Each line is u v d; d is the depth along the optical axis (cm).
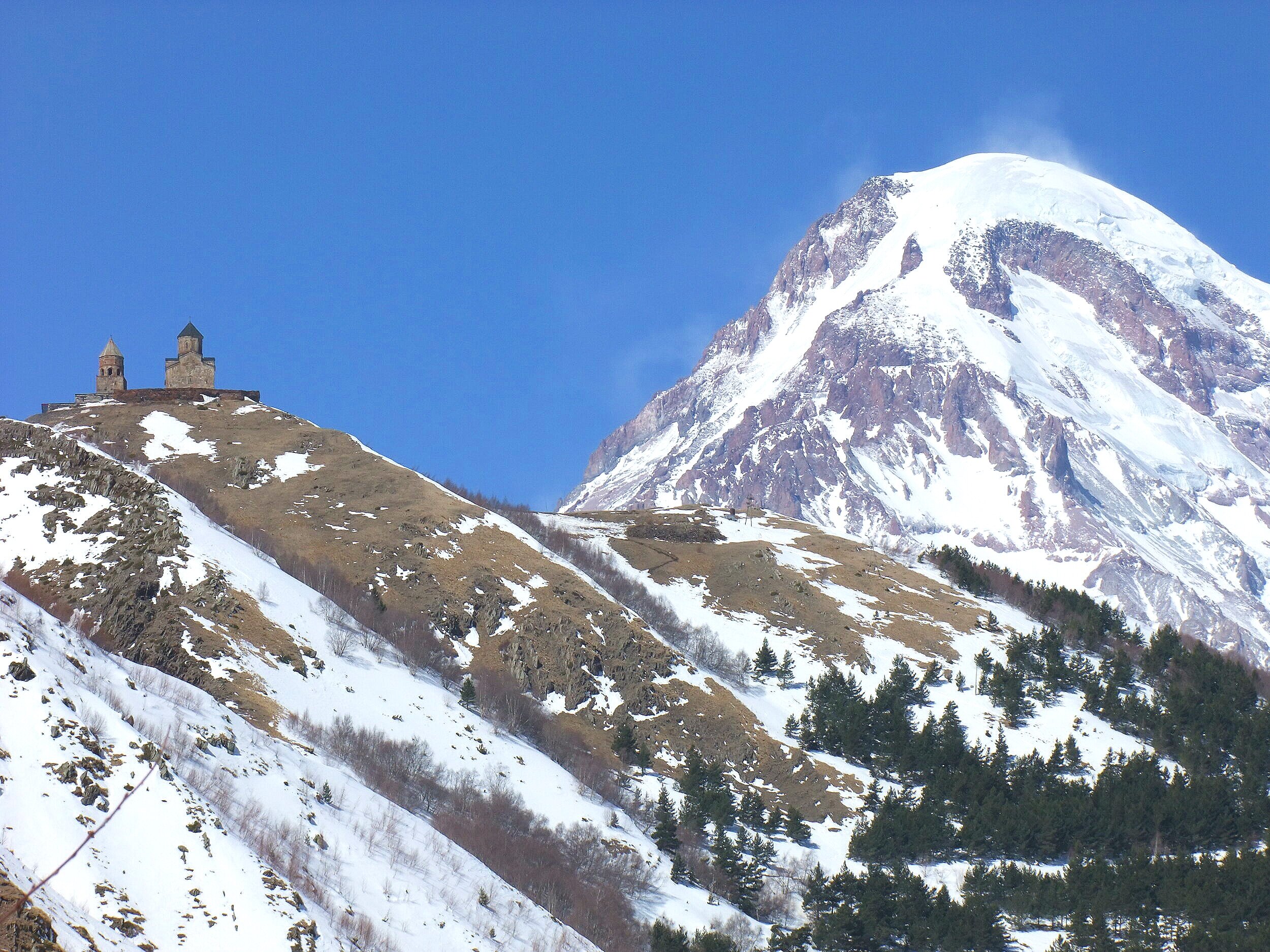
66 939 13488
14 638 18912
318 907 17338
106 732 17600
